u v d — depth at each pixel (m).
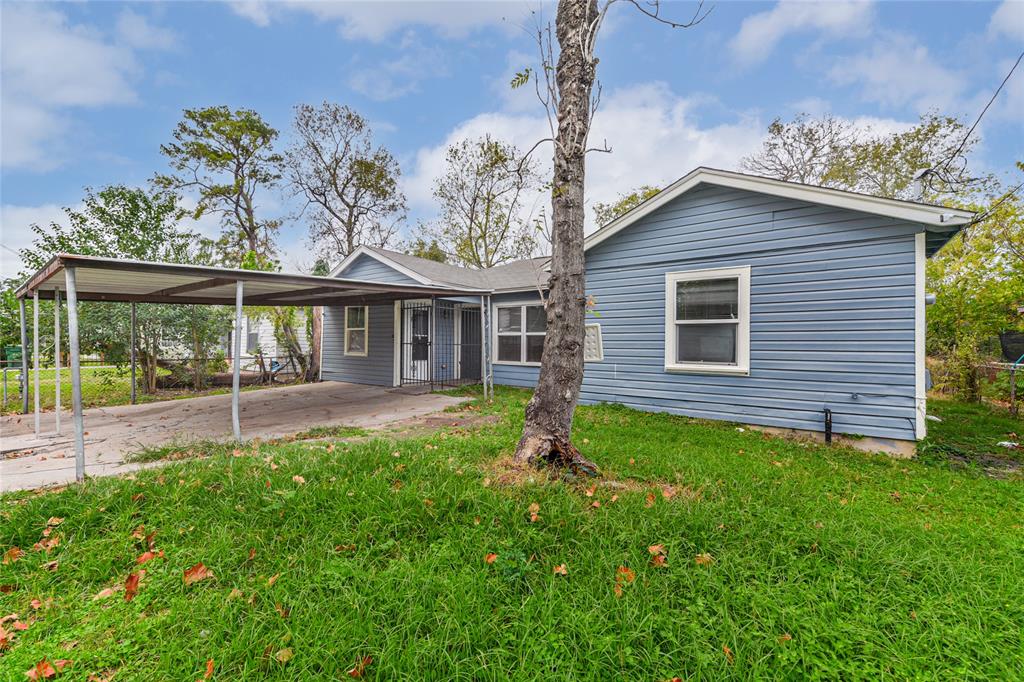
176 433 5.96
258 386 12.28
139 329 10.61
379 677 1.73
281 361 16.02
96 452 4.95
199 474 3.59
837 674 1.71
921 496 3.82
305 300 10.12
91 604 2.22
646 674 1.74
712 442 5.53
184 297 8.77
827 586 2.21
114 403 9.05
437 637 1.91
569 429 3.93
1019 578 2.36
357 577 2.30
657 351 7.30
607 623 1.98
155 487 3.36
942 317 9.50
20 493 3.49
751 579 2.32
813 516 3.07
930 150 15.66
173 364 11.66
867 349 5.55
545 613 2.05
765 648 1.85
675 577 2.30
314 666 1.79
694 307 6.93
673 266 7.11
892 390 5.40
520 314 10.62
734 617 2.02
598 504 3.14
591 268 8.05
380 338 11.97
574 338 3.93
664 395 7.23
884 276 5.44
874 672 1.71
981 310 9.09
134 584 2.33
